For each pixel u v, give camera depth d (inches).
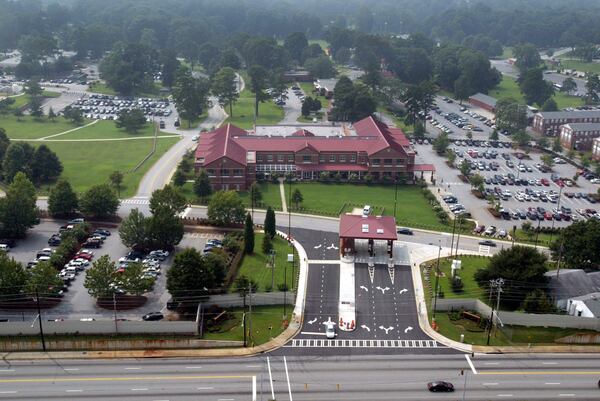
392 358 5241.1
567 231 6939.0
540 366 5142.7
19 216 7313.0
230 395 4712.1
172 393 4729.3
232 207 7854.3
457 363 5177.2
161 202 7706.7
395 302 6151.6
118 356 5231.3
